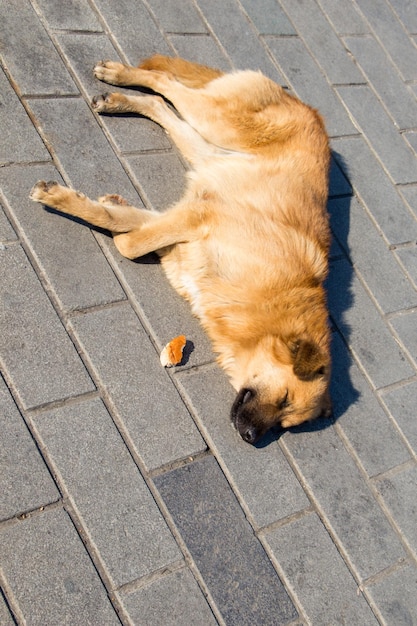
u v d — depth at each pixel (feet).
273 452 7.91
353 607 7.56
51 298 7.57
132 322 7.79
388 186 10.22
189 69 9.10
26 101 8.30
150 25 9.48
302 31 10.77
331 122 10.30
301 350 7.77
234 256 7.98
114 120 8.64
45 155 8.13
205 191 8.37
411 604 7.80
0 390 7.06
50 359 7.32
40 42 8.67
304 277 8.19
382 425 8.56
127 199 8.33
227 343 8.06
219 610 7.06
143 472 7.29
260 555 7.40
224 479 7.55
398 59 11.47
